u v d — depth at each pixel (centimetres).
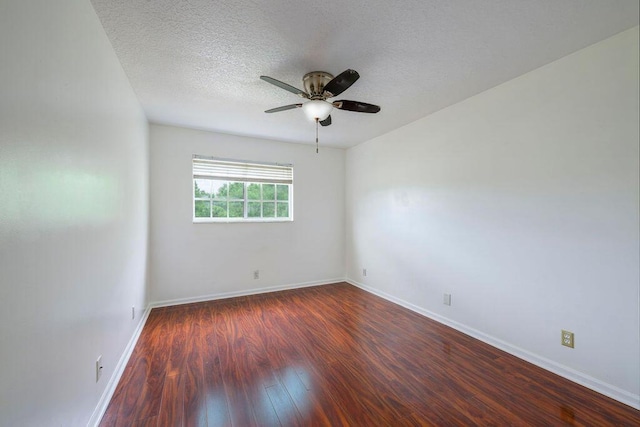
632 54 169
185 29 168
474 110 264
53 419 108
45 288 103
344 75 183
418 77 229
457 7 152
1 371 79
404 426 155
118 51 190
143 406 170
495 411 167
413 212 338
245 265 400
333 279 467
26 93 91
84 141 138
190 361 222
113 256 187
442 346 247
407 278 347
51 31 107
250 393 183
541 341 214
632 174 170
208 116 318
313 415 164
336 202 470
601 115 182
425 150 320
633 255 170
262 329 282
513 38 179
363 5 150
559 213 204
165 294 353
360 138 411
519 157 228
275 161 421
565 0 147
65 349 118
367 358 227
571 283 197
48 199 105
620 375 175
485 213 254
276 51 192
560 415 163
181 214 361
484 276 255
